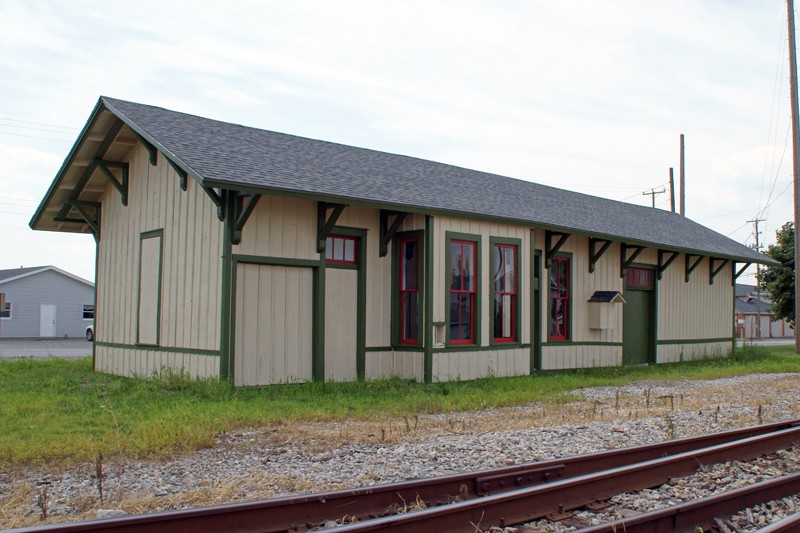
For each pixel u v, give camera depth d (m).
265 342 12.62
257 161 12.92
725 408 11.61
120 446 7.64
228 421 9.16
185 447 7.85
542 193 21.41
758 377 17.67
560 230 17.23
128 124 13.16
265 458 7.46
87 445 7.71
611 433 9.08
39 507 5.66
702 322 24.14
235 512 4.90
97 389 12.02
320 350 13.23
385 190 13.95
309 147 15.74
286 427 9.22
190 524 4.74
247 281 12.41
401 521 4.68
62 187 15.96
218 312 12.18
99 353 15.93
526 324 16.44
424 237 14.20
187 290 13.05
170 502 5.77
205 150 12.57
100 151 14.86
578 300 19.09
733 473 6.98
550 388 13.97
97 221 16.41
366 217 14.25
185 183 13.16
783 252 37.97
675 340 22.70
